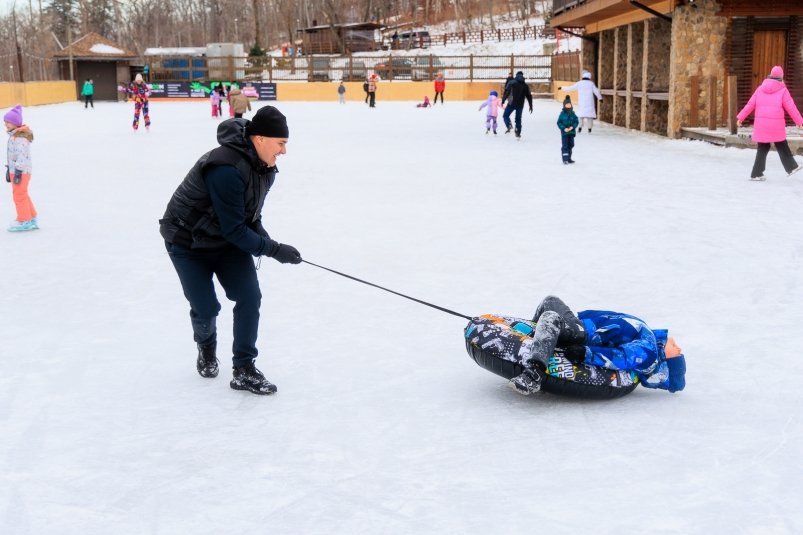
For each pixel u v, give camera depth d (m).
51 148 22.05
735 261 8.44
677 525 3.45
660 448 4.23
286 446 4.31
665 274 7.96
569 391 4.81
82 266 8.68
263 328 6.49
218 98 37.41
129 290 7.71
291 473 3.99
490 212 11.55
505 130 27.05
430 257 8.82
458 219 11.05
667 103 25.64
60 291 7.70
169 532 3.46
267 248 4.82
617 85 29.94
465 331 5.10
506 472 3.97
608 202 12.19
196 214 4.84
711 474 3.93
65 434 4.50
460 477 3.93
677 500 3.67
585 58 35.78
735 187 13.38
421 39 77.12
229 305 7.06
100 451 4.28
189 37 120.50
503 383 5.23
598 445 4.27
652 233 9.88
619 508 3.60
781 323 6.40
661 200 12.25
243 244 4.74
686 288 7.46
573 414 4.70
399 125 29.97
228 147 4.66
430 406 4.84
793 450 4.18
